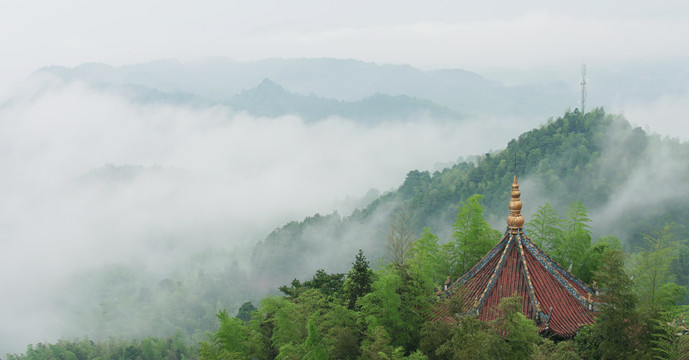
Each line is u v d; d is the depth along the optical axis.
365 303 33.72
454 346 27.75
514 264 33.19
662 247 34.34
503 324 28.30
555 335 29.95
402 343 33.25
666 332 27.06
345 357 32.12
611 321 27.12
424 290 34.81
